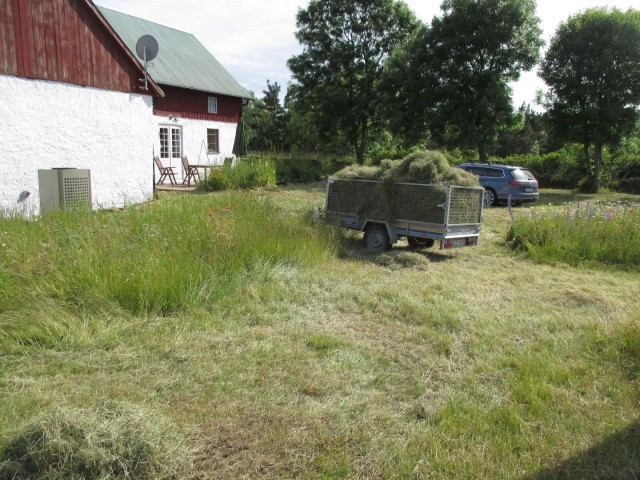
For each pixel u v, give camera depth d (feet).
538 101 73.20
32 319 13.96
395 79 75.61
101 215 24.39
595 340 15.31
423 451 9.57
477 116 72.28
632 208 31.86
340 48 90.48
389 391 11.98
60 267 16.46
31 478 8.04
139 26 75.51
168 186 59.93
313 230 27.30
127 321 15.23
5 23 33.14
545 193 72.28
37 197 35.91
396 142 102.53
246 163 61.93
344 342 14.64
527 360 13.70
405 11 89.45
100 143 40.52
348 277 22.13
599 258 27.99
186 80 70.79
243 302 17.70
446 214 26.22
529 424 10.59
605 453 9.68
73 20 37.58
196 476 8.61
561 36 69.31
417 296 19.77
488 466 9.16
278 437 9.79
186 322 15.44
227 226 22.68
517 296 20.48
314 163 79.97
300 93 95.30
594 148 73.00
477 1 69.67
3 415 9.93
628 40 64.08
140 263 17.19
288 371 12.66
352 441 9.80
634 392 12.03
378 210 28.17
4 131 33.50
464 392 11.99
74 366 12.33
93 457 8.23
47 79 35.99
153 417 9.81
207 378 12.09
